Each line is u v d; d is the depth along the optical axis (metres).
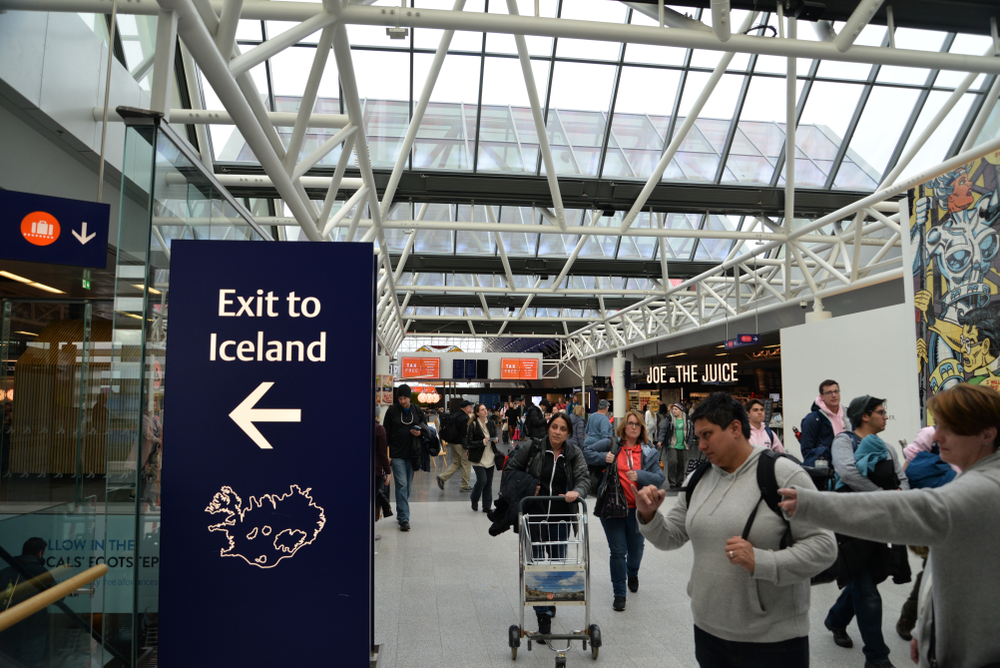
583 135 16.16
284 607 3.17
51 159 7.40
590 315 35.75
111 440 3.39
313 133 15.41
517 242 24.34
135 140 3.62
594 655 4.86
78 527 5.35
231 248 3.33
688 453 21.64
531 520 5.51
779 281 23.09
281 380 3.29
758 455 2.69
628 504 6.00
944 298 8.69
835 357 12.02
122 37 9.20
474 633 5.44
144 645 3.27
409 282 29.70
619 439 6.15
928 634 2.13
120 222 3.53
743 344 20.50
